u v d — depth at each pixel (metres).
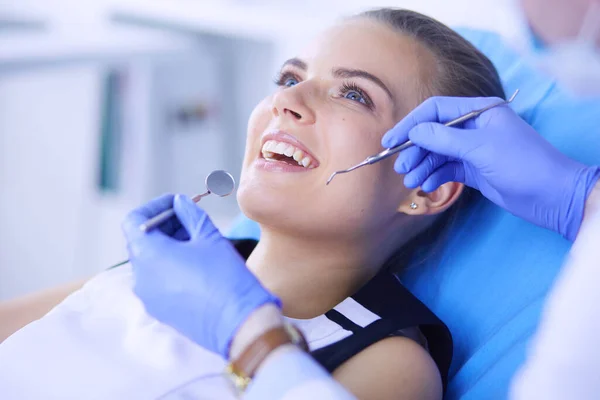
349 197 1.20
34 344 1.15
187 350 1.13
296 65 1.33
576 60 0.86
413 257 1.42
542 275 1.28
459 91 1.33
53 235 2.95
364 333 1.14
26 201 2.89
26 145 2.84
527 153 1.18
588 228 0.80
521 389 0.78
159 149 2.91
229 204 3.05
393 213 1.29
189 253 0.98
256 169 1.22
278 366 0.85
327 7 2.50
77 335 1.17
